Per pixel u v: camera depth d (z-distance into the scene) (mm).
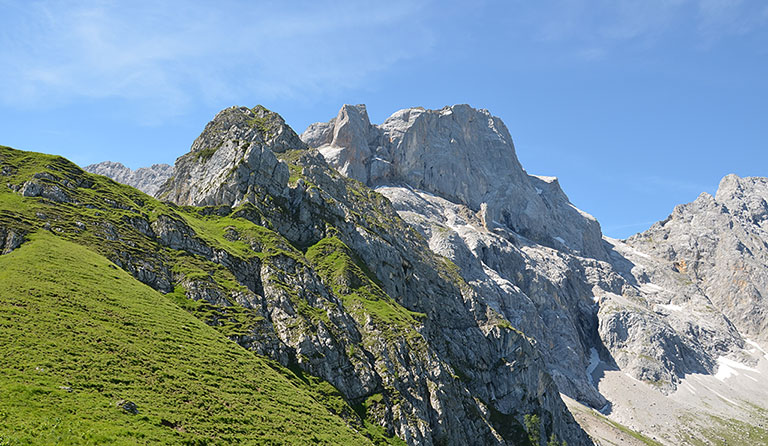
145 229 147375
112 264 122812
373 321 160750
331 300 160500
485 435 164000
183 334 107062
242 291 139000
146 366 89688
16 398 69562
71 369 80062
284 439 88750
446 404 153375
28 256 110000
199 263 144250
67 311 94938
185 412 82500
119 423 72438
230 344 114562
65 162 163875
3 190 139875
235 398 94375
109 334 93312
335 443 96375
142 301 111625
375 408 133000
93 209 144875
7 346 79375
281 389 107438
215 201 196875
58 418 68750
